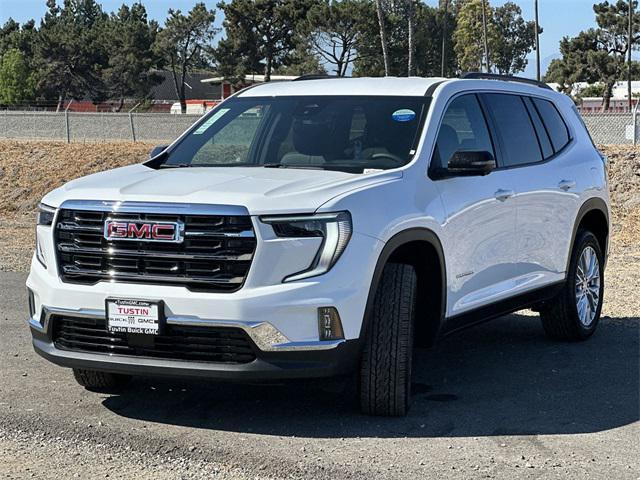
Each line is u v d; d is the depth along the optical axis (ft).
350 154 21.36
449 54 319.47
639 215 60.44
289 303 17.48
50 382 22.16
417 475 16.19
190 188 18.65
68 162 88.07
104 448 17.56
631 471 16.52
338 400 20.72
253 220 17.60
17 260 41.93
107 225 18.39
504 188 22.86
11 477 16.10
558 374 23.25
